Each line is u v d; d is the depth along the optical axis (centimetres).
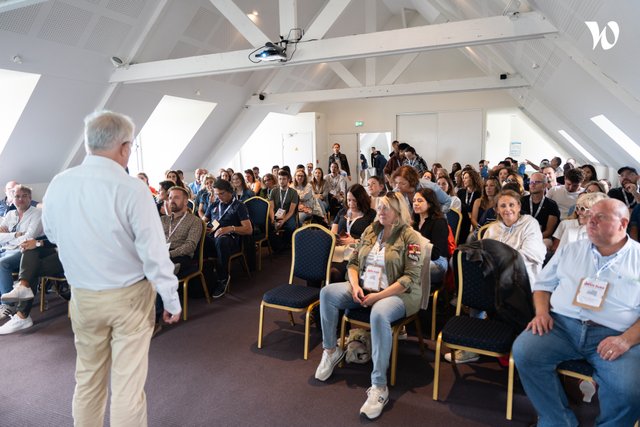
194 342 301
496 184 414
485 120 1073
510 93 979
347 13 895
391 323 228
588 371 181
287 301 272
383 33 404
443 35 381
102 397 170
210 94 747
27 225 372
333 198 695
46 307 375
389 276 246
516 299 223
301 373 256
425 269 257
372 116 1183
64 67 497
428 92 756
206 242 418
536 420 206
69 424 211
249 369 262
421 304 260
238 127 895
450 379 247
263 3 649
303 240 304
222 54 487
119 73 555
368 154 1264
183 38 584
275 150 1198
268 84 877
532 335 195
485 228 303
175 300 168
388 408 219
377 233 259
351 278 256
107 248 152
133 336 161
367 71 796
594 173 525
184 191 367
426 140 1139
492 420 208
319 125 1173
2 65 441
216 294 398
